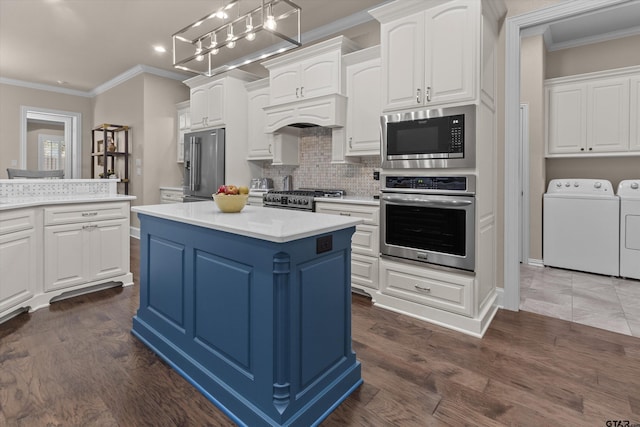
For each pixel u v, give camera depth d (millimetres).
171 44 4457
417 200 2562
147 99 5352
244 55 4832
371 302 2947
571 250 3975
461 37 2342
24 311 2637
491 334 2354
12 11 3635
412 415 1549
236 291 1574
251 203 4055
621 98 3895
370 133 3211
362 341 2242
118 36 4234
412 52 2566
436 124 2449
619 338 2291
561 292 3236
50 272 2783
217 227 1576
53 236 2791
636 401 1643
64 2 3451
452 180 2418
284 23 3867
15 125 6137
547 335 2336
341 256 1711
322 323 1594
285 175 4469
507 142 2730
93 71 5590
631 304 2920
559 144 4266
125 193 5707
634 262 3607
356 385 1757
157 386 1751
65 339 2227
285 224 1583
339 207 3160
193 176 4656
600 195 3844
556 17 2480
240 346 1562
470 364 1969
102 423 1474
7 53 4820
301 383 1484
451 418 1529
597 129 4031
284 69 3758
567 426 1478
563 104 4227
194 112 4816
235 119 4398
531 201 4246
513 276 2764
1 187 2859
